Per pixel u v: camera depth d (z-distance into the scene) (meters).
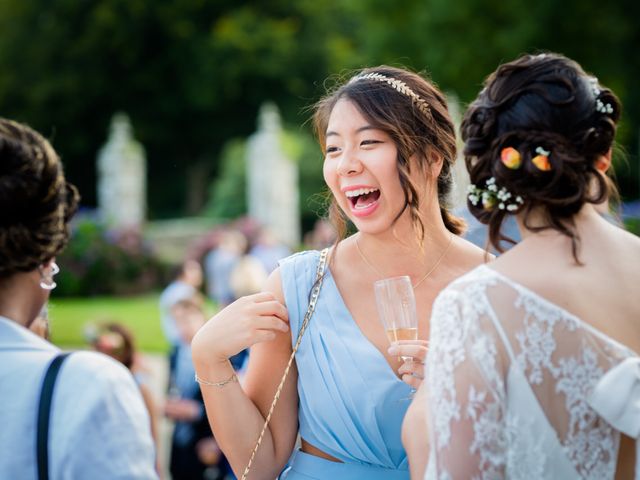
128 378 1.70
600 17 19.19
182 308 4.87
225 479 4.72
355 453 2.17
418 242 2.29
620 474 1.65
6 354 1.65
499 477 1.57
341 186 2.23
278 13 33.00
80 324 12.75
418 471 1.75
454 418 1.58
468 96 20.47
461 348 1.60
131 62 30.86
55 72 30.70
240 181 25.50
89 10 30.67
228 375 2.22
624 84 21.02
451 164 2.34
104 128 32.34
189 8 31.05
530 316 1.60
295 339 2.26
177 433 4.76
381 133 2.19
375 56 22.28
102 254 18.00
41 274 1.71
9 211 1.62
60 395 1.62
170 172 34.75
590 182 1.69
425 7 20.59
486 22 19.95
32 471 1.58
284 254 12.23
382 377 2.14
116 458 1.60
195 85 31.59
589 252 1.68
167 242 20.42
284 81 32.22
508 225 2.32
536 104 1.67
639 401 1.57
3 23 30.56
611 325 1.62
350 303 2.28
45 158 1.69
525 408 1.57
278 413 2.29
